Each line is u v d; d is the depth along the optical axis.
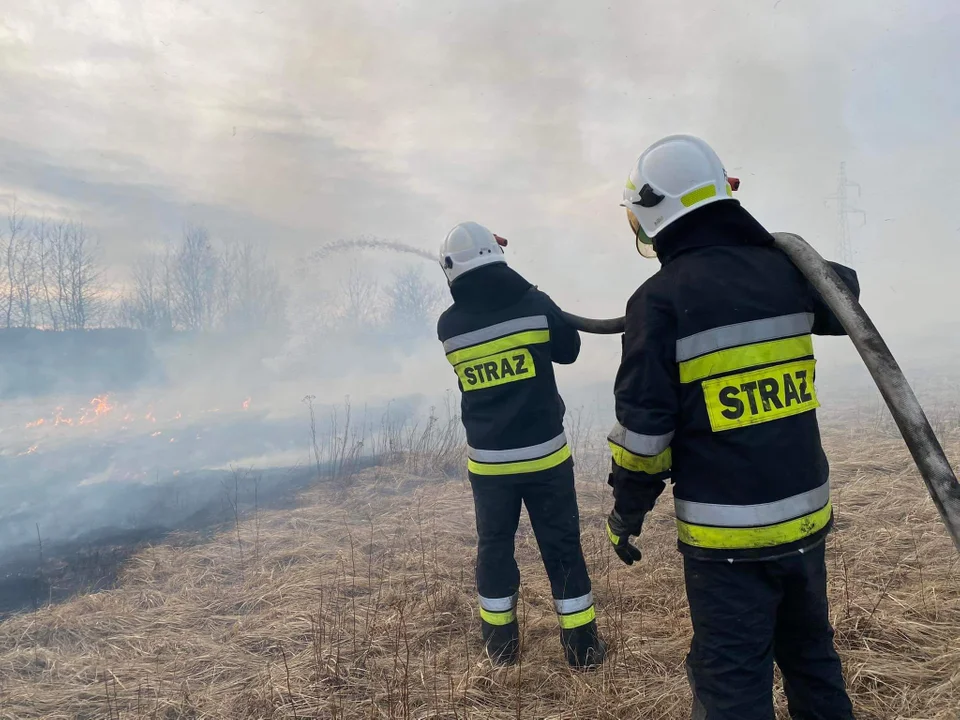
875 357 1.60
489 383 2.76
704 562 1.70
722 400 1.64
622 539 1.86
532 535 4.37
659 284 1.72
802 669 1.78
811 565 1.67
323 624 3.12
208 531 4.81
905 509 4.12
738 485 1.63
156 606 3.62
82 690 2.73
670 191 1.78
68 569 4.19
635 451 1.68
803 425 1.67
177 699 2.63
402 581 3.65
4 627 3.38
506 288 2.74
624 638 2.81
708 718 1.64
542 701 2.46
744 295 1.66
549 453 2.73
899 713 2.19
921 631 2.63
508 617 2.78
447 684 2.61
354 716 2.42
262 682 2.68
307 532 4.68
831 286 1.67
